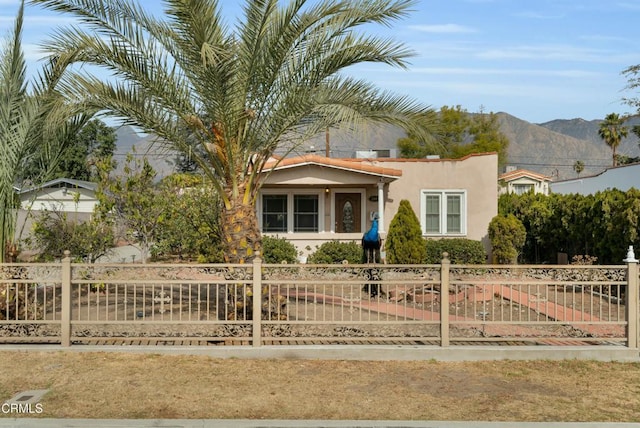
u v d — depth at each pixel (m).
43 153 10.14
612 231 14.93
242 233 9.42
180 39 8.85
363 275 8.73
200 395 6.80
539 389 7.18
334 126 9.46
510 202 22.23
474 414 6.31
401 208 15.49
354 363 8.17
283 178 17.06
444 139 9.47
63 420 5.98
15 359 7.98
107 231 13.51
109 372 7.54
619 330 8.99
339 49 9.21
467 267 8.59
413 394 6.95
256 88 9.33
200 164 9.55
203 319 9.68
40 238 12.74
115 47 8.90
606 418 6.21
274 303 9.49
